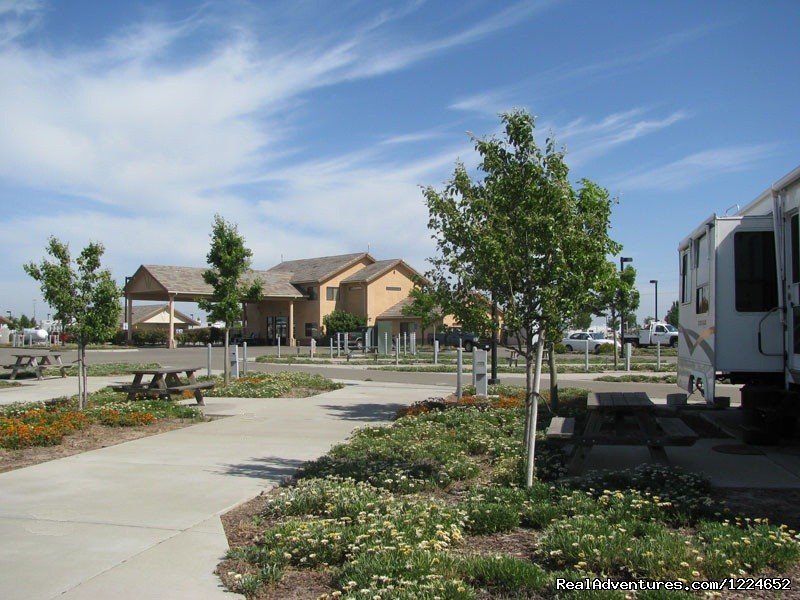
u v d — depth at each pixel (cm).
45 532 581
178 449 960
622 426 814
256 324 5972
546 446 900
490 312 696
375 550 497
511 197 670
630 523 555
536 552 516
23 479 773
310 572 497
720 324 862
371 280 5488
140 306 8962
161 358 3672
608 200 862
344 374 2478
